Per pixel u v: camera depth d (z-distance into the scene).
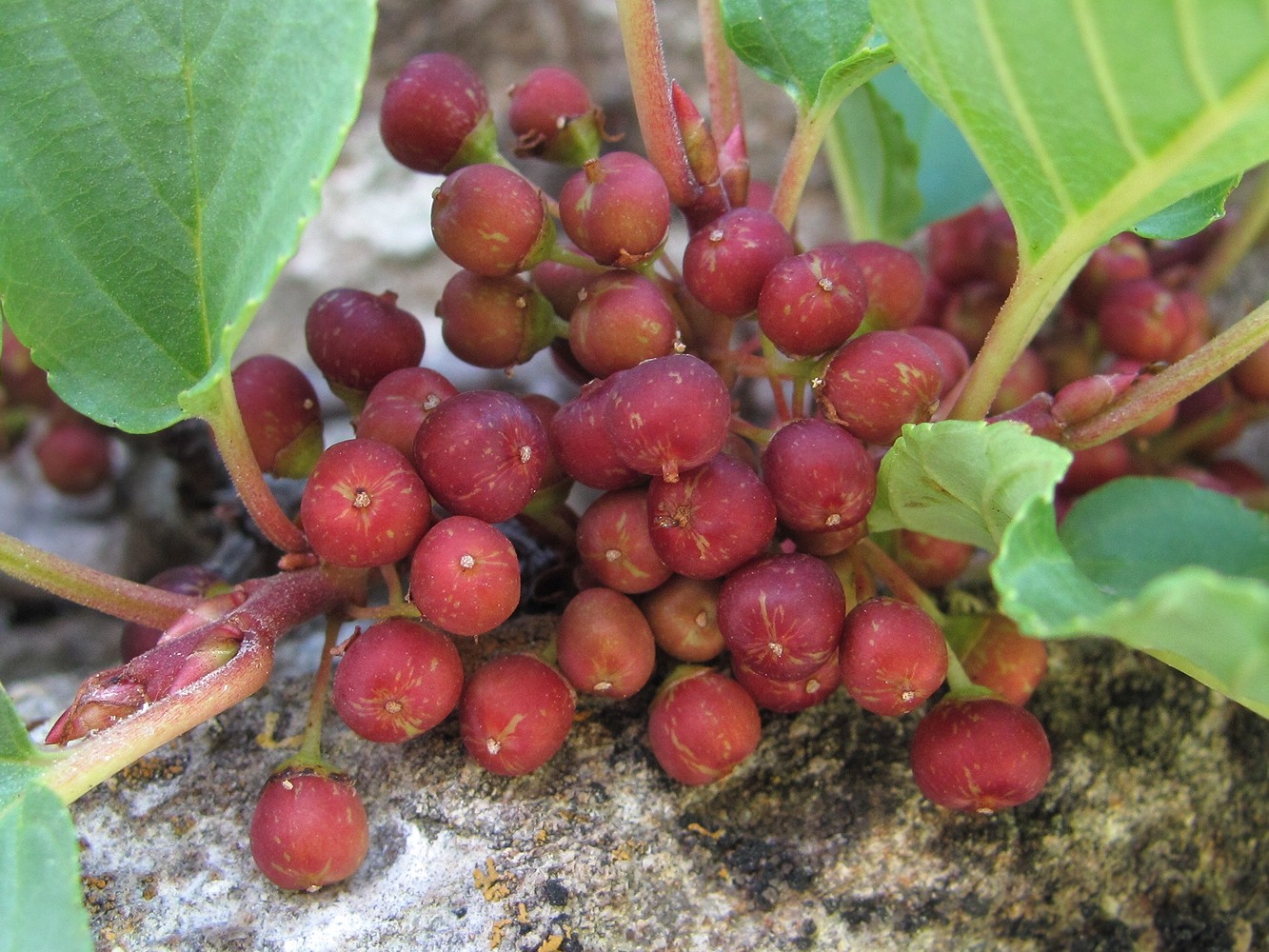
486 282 0.06
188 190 0.06
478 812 0.06
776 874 0.06
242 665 0.06
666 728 0.06
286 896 0.06
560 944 0.06
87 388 0.06
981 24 0.05
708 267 0.06
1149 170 0.05
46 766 0.05
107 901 0.06
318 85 0.05
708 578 0.06
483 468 0.05
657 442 0.05
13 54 0.06
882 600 0.06
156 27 0.05
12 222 0.06
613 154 0.06
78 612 0.12
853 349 0.06
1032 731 0.06
